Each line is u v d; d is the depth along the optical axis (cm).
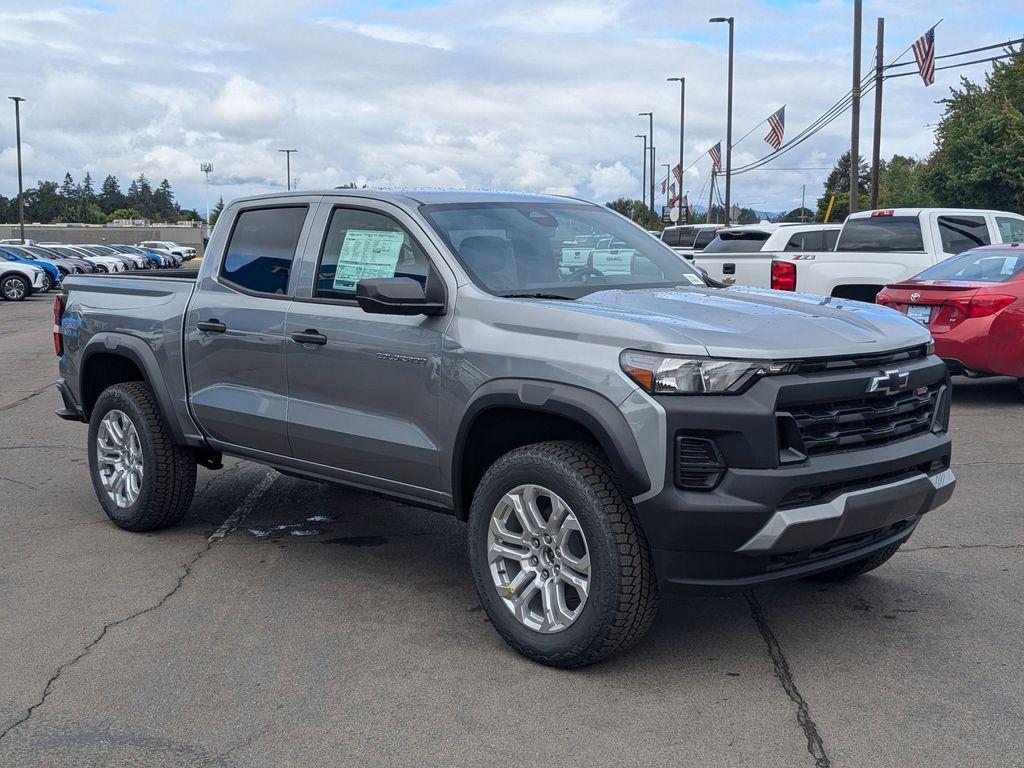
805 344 388
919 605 477
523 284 464
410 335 462
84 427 989
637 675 405
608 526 385
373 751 347
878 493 395
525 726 363
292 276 530
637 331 389
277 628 459
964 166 3734
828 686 392
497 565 429
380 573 538
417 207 488
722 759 338
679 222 5484
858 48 3022
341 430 493
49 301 3288
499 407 425
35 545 593
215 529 627
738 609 478
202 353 566
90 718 373
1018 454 794
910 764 332
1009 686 389
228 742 354
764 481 368
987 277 1007
